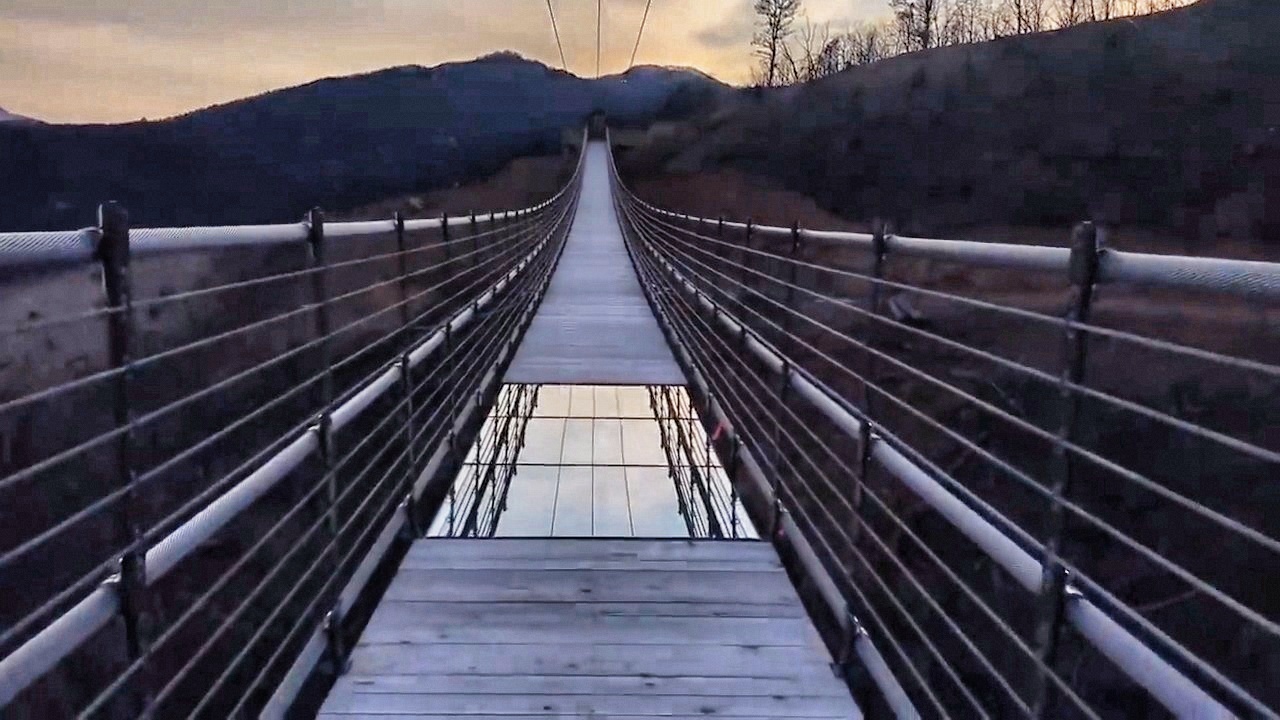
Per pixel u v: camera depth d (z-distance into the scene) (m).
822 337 8.13
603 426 5.91
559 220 18.92
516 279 8.27
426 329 5.70
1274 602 5.49
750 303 7.30
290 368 3.38
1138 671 1.22
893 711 2.20
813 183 28.91
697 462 5.03
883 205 22.70
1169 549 6.06
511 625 2.94
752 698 2.54
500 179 43.72
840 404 2.74
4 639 1.21
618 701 2.51
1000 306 1.60
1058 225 16.95
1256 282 1.07
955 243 1.92
